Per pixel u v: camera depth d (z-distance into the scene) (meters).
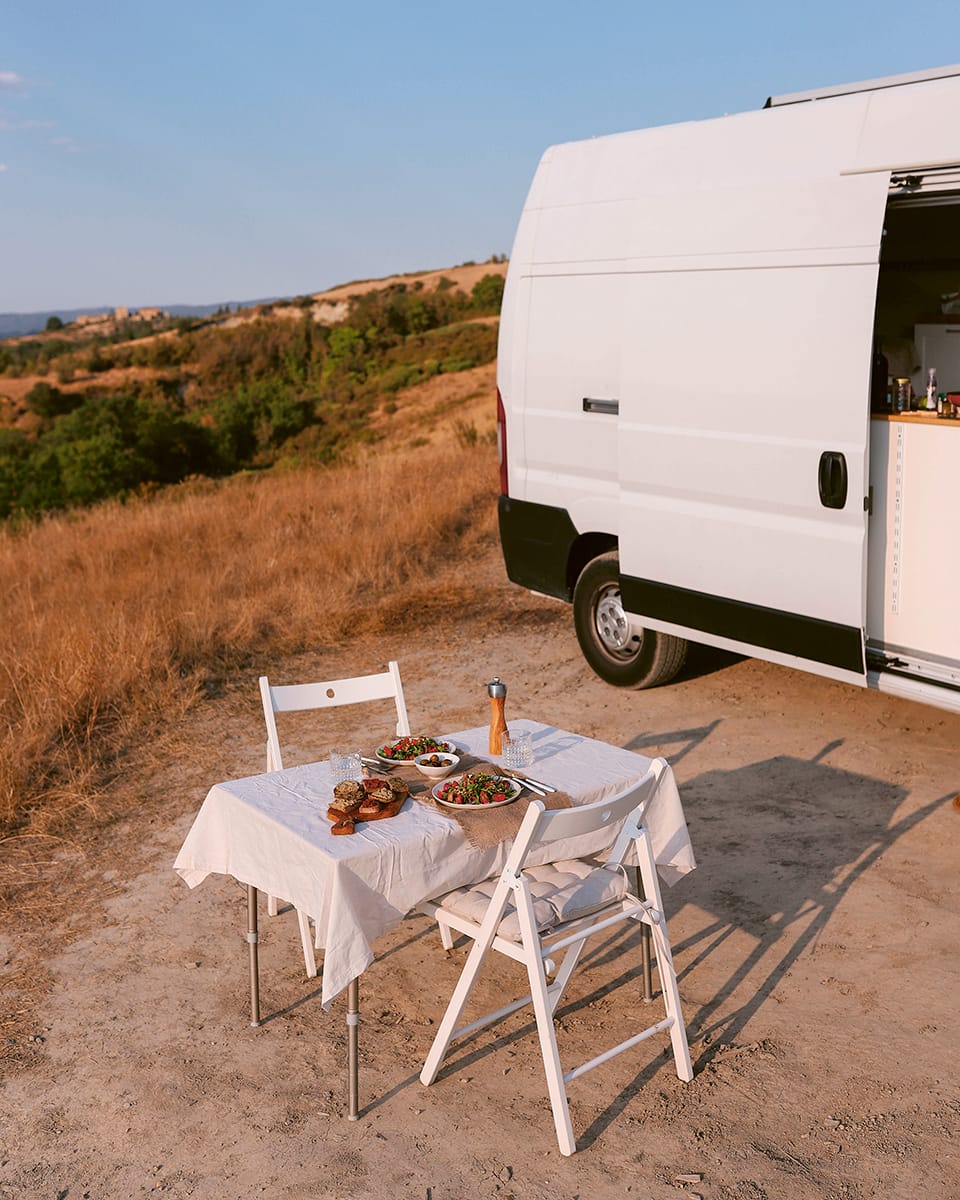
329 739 6.86
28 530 16.80
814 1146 3.26
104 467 46.12
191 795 6.07
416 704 7.36
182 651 8.42
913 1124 3.32
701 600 6.12
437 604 9.73
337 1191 3.16
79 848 5.46
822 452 5.30
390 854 3.45
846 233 5.14
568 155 6.79
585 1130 3.37
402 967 4.32
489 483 14.46
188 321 119.88
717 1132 3.34
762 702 6.86
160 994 4.20
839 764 5.93
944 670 5.21
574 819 3.39
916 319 6.89
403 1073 3.68
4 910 4.88
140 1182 3.24
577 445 6.83
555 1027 3.89
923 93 4.97
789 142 5.47
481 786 3.80
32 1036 3.97
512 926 3.49
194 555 11.80
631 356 6.26
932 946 4.25
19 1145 3.42
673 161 6.06
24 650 8.31
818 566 5.44
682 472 6.05
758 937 4.39
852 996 3.97
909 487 5.29
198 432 51.50
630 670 7.07
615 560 6.98
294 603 9.64
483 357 56.62
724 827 5.30
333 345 71.50
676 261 5.96
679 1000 3.62
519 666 7.98
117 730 7.06
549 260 6.87
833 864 4.91
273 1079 3.68
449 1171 3.22
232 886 5.04
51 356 116.94
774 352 5.47
